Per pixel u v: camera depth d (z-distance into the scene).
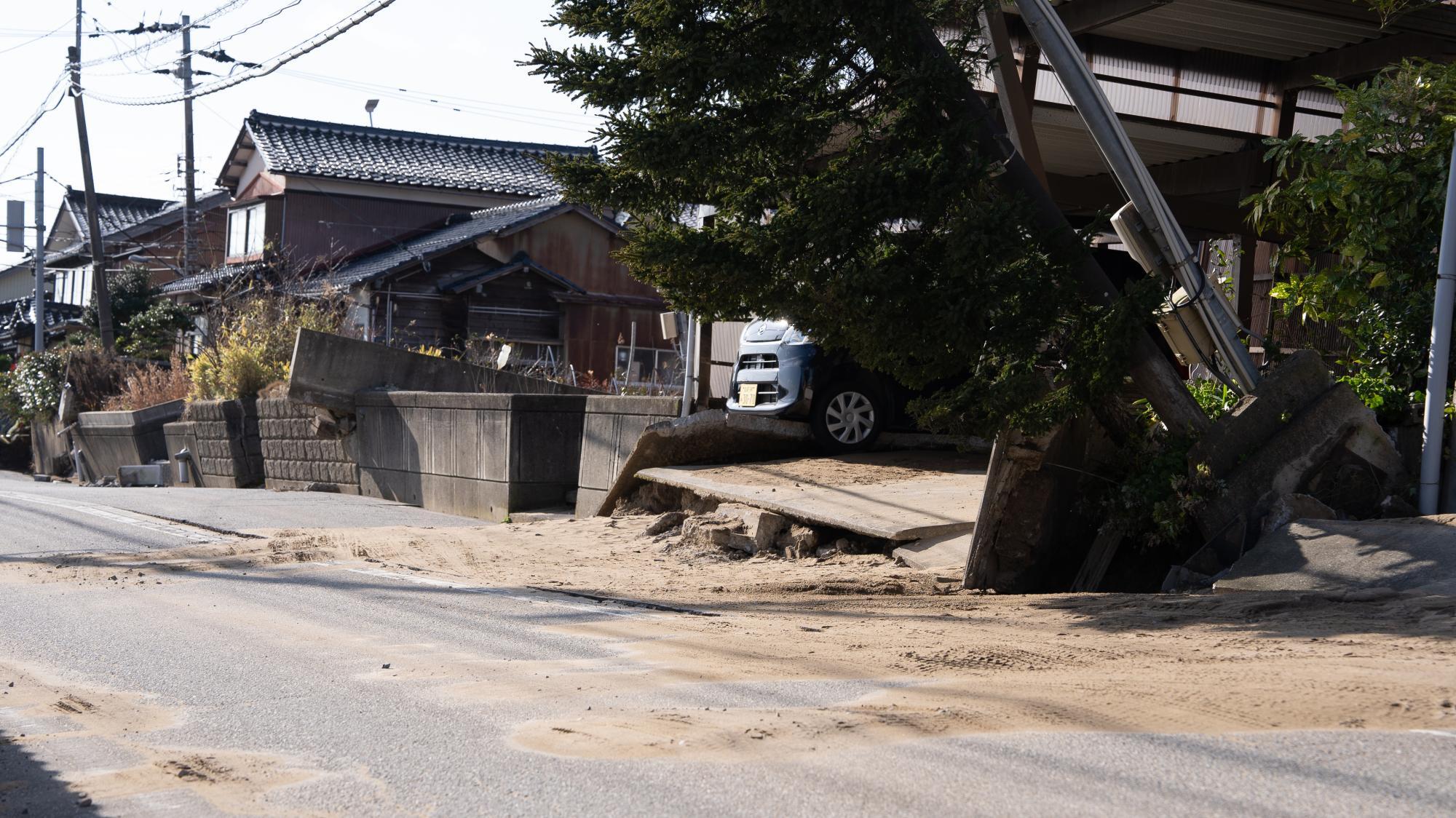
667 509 13.47
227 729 5.12
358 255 37.28
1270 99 14.84
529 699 5.52
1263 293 16.28
